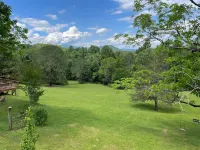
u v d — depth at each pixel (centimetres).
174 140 1327
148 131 1510
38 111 1381
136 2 1084
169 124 1803
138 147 1132
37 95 2003
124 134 1364
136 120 1883
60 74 5681
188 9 980
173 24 1057
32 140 450
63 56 5816
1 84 1825
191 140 1345
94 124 1556
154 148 1140
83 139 1176
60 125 1427
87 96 3744
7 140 1032
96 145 1099
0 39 1312
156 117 2058
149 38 1148
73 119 1683
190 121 1928
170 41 1105
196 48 985
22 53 1480
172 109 2606
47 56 5419
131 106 2750
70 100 3088
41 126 1354
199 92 1064
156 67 2234
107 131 1395
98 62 6838
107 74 5878
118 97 3675
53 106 2295
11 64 2711
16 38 1397
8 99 2236
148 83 1420
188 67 1074
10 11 1245
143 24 1118
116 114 2100
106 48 7188
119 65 5800
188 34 1030
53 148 1000
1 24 1186
